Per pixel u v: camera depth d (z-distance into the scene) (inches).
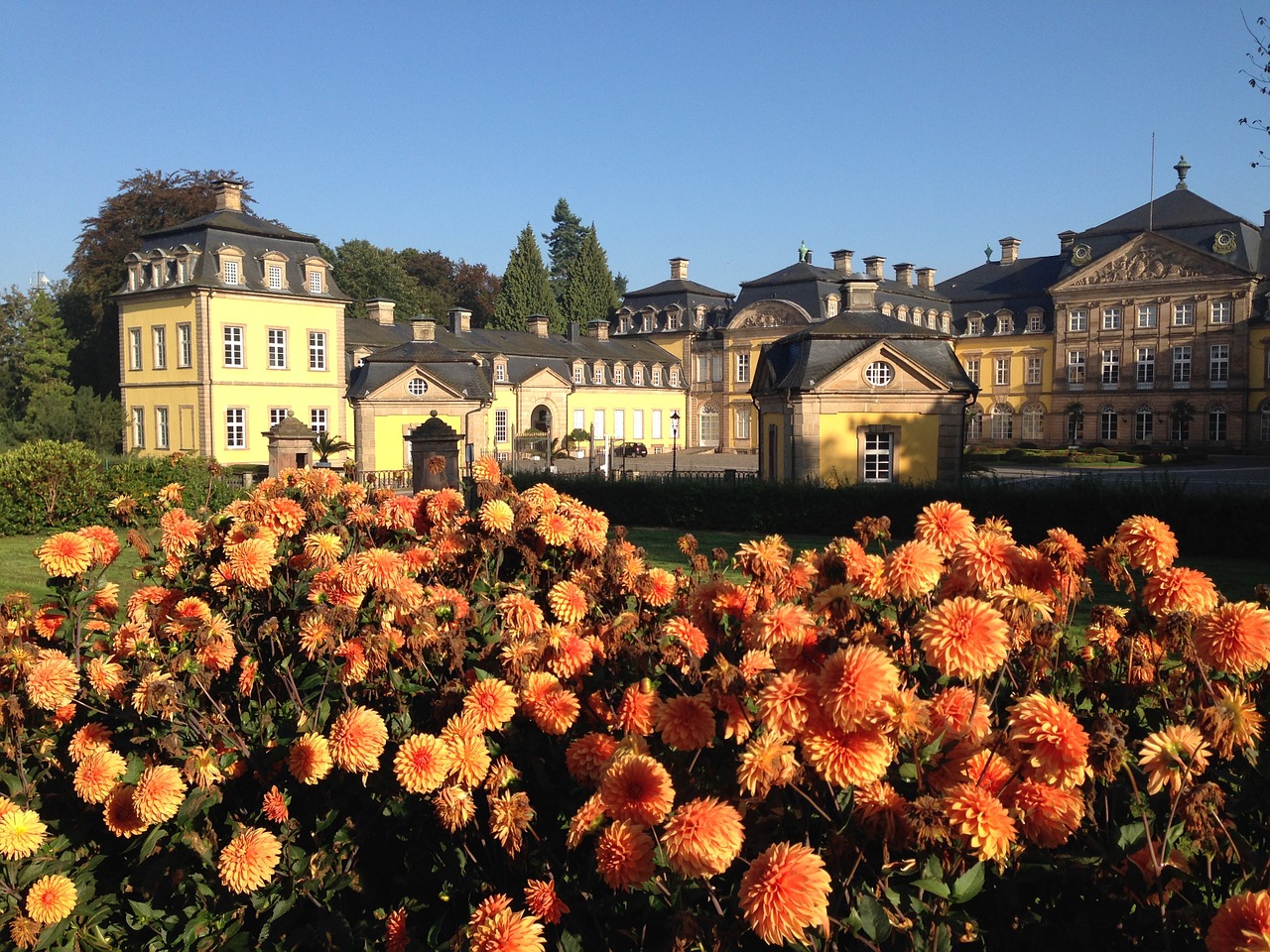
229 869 125.1
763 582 136.9
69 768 167.0
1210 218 2370.8
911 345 1051.3
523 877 121.9
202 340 1710.1
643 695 115.5
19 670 162.2
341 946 127.0
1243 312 2305.6
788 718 91.4
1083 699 129.0
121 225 2096.5
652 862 96.0
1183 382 2389.3
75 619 179.3
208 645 152.1
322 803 142.9
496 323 3036.4
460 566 176.7
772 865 82.5
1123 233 2507.4
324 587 156.3
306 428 1101.7
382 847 142.6
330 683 156.6
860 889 96.3
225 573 166.9
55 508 797.2
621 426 2593.5
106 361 2086.6
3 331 2129.7
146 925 143.6
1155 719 119.2
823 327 1069.8
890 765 102.8
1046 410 2610.7
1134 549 118.7
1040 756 90.8
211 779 139.8
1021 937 99.0
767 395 1118.4
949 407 1033.5
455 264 3218.5
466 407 1585.9
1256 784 106.7
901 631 121.1
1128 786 112.3
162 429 1802.4
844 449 1033.5
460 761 118.1
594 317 3223.4
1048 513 734.5
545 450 2185.0
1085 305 2511.1
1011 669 124.3
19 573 596.7
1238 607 104.0
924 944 90.7
